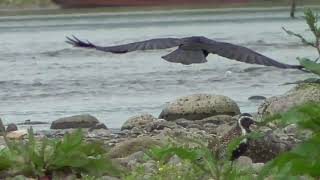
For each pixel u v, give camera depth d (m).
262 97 21.33
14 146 9.78
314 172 7.73
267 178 8.35
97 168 9.54
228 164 8.62
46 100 21.73
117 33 43.31
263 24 46.12
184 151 8.20
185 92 23.03
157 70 27.44
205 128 14.80
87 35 42.31
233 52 6.41
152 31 44.19
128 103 20.94
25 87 24.19
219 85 24.22
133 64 29.19
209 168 8.30
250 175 8.76
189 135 12.83
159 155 8.42
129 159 10.28
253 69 26.48
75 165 9.53
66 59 31.20
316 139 7.67
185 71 26.98
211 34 41.44
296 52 32.47
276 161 7.69
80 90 23.36
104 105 20.62
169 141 11.11
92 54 32.44
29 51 34.31
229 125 14.31
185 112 16.73
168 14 57.25
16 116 19.23
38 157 9.54
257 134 8.24
